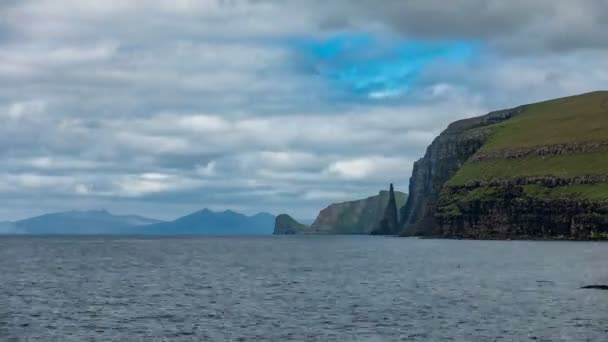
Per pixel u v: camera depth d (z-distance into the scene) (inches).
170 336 2391.7
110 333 2447.1
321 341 2294.5
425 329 2490.2
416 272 5039.4
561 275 4574.3
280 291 3779.5
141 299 3417.8
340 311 2940.5
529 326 2527.1
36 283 4303.6
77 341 2304.4
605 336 2333.9
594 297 3336.6
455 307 3034.0
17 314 2881.4
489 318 2714.1
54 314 2883.9
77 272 5275.6
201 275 4958.2
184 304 3213.6
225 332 2463.1
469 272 4938.5
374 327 2541.8
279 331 2475.4
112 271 5388.8
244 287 4018.2
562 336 2338.8
